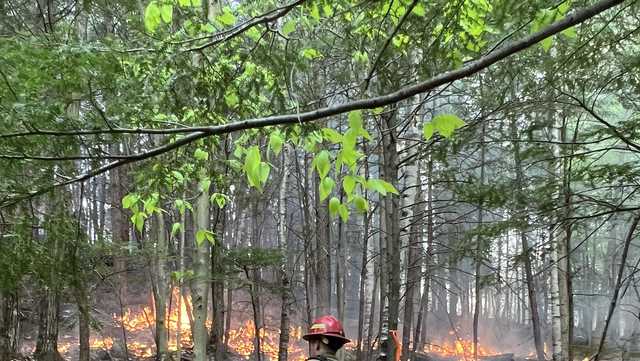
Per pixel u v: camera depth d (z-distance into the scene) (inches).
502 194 242.5
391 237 284.2
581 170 212.8
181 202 231.0
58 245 159.5
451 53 128.9
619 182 214.2
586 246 613.6
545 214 224.2
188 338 589.3
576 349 663.8
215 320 460.8
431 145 255.3
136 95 134.7
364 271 437.7
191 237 522.9
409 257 374.3
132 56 138.9
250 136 155.6
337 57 232.2
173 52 131.7
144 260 447.2
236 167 200.8
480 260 294.7
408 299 374.3
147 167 175.6
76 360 444.8
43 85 117.4
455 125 78.1
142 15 219.6
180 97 147.7
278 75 143.4
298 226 778.2
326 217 450.0
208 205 307.3
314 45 159.9
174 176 173.3
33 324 423.5
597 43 172.7
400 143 349.7
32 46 117.9
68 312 485.4
